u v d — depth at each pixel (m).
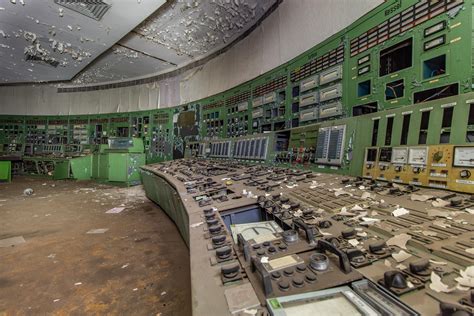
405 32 1.74
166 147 6.59
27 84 8.24
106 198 5.01
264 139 3.09
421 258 0.70
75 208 4.23
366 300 0.57
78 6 3.81
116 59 6.04
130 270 2.11
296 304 0.58
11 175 7.65
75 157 7.58
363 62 2.07
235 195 1.69
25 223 3.42
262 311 0.57
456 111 1.24
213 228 1.08
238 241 0.94
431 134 1.33
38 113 8.43
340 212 1.14
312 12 2.70
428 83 1.60
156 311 1.58
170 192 2.91
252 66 3.95
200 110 5.57
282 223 1.18
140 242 2.72
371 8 2.01
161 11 4.05
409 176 1.38
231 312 0.58
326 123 2.19
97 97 7.98
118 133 7.60
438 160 1.25
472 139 1.19
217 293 0.66
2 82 8.10
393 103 1.83
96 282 1.93
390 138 1.58
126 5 3.78
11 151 8.32
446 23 1.50
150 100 7.12
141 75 7.23
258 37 3.82
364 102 2.06
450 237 0.76
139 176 6.61
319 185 1.65
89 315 1.55
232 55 4.57
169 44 5.14
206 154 4.68
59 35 4.68
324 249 0.80
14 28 4.46
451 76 1.48
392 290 0.57
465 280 0.57
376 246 0.75
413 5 1.69
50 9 3.89
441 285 0.57
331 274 0.67
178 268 2.12
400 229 0.87
